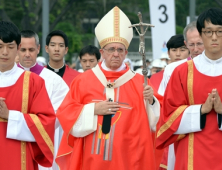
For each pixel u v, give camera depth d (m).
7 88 12.27
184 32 15.61
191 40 15.10
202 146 11.96
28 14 51.81
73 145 13.53
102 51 13.42
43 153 12.47
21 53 16.50
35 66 16.78
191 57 15.85
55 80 16.69
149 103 12.92
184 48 18.05
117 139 12.55
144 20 64.00
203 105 11.81
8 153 12.20
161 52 28.84
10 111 12.10
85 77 13.38
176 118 12.12
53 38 18.52
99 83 13.17
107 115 12.71
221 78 11.89
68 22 60.06
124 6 61.62
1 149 12.16
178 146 12.58
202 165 11.91
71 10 58.69
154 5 28.92
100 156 12.54
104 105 12.66
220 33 11.54
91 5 59.91
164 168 16.92
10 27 11.98
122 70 13.27
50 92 16.50
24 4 51.53
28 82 12.47
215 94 11.51
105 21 13.32
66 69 18.97
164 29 28.91
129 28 13.43
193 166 12.02
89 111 12.68
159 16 28.92
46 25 36.09
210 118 11.88
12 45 11.99
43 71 16.78
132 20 62.31
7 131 12.06
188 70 12.20
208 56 12.05
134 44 69.38
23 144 12.40
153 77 19.58
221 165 11.80
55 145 16.16
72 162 12.92
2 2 50.66
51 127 12.57
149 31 68.00
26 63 16.55
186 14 57.56
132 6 62.34
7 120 12.23
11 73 12.41
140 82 13.26
